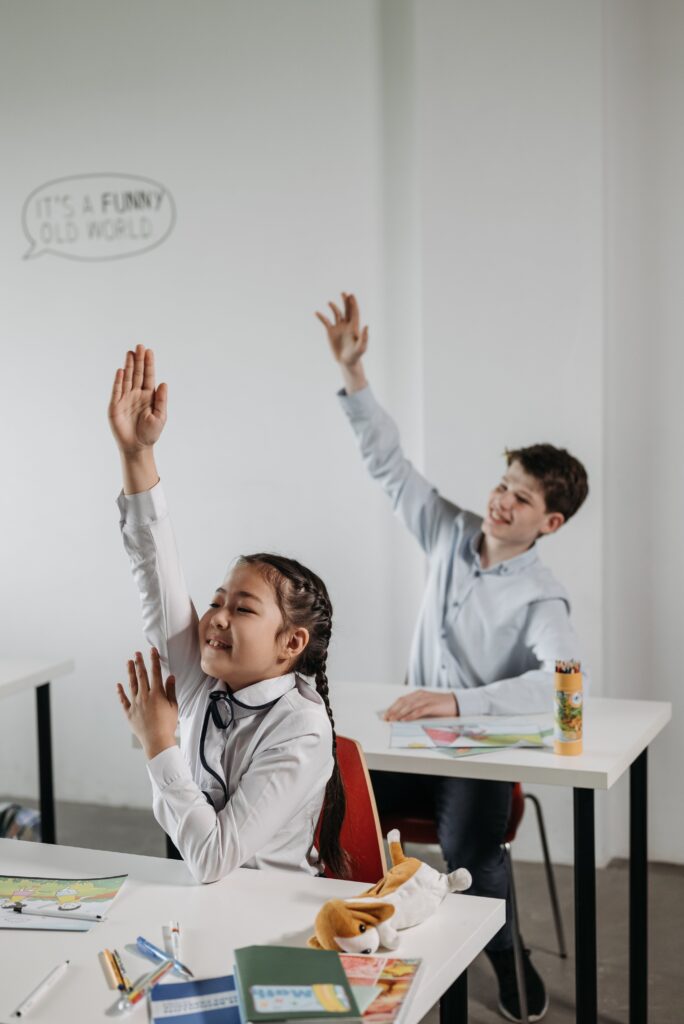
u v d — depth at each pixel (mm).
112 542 4059
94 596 4094
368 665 3779
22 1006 1249
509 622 3086
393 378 3678
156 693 1710
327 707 1896
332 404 3756
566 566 3434
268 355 3812
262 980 1225
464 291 3463
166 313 3924
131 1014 1241
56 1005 1264
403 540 3715
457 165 3447
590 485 3393
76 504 4094
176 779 1671
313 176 3715
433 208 3473
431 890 1486
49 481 4121
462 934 1441
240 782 1741
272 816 1689
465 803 2564
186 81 3836
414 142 3605
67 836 3791
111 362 4008
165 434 3957
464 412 3482
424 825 2654
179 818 1651
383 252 3662
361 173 3662
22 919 1498
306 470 3801
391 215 3645
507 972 2641
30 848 1783
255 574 1804
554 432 3418
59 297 4051
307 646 1861
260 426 3842
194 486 3936
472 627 3127
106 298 3992
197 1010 1236
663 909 3211
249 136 3775
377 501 3727
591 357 3373
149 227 3920
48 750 3186
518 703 2600
